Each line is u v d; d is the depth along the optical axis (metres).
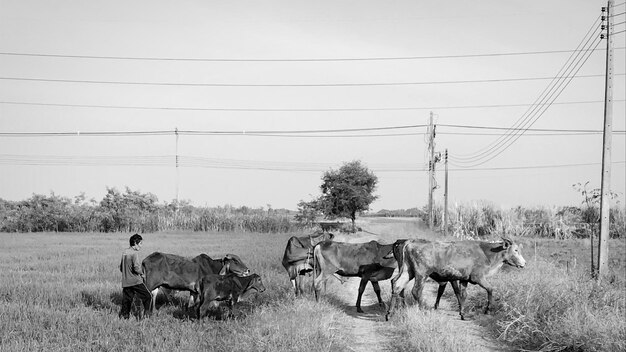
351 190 56.97
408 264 14.93
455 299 17.17
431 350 10.52
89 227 54.69
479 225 47.91
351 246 15.68
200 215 59.53
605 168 19.66
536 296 13.62
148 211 58.53
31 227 54.03
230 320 12.93
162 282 13.39
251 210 62.31
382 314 14.98
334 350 10.81
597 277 18.81
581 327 11.01
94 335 11.30
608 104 19.75
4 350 9.90
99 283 18.20
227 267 15.11
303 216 58.91
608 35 19.86
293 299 14.82
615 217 46.12
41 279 19.09
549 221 45.28
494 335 12.59
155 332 11.58
